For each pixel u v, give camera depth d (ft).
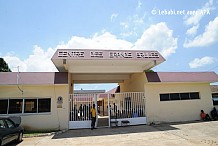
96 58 41.70
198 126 41.68
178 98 51.49
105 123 50.24
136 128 42.29
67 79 45.01
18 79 43.06
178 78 50.29
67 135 36.88
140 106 48.88
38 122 43.42
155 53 44.75
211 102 53.31
